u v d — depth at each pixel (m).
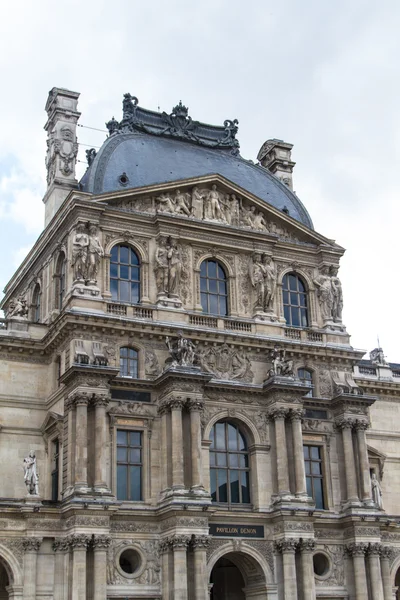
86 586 57.62
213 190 73.75
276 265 75.25
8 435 66.56
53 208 73.56
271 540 65.38
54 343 67.12
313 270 76.88
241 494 66.88
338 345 74.19
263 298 72.44
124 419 64.12
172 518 60.88
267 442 68.19
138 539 61.56
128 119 79.19
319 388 72.69
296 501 65.56
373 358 84.88
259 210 75.62
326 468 70.69
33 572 58.38
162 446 64.31
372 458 77.50
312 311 75.56
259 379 69.88
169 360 65.94
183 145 80.00
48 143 77.19
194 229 71.62
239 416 67.81
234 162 81.38
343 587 67.88
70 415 62.16
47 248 74.38
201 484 62.78
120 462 63.44
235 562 67.69
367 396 72.44
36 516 59.34
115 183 71.94
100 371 62.25
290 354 72.00
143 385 65.19
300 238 76.88
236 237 73.31
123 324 65.62
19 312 71.19
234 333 69.44
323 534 68.50
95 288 66.19
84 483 59.72
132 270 69.44
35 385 68.50
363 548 67.88
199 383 64.88
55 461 65.81
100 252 67.38
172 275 69.25
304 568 64.31
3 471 65.50
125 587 60.06
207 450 65.75
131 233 69.62
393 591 69.75
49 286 72.56
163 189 71.44
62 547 59.34
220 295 72.25
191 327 67.94
